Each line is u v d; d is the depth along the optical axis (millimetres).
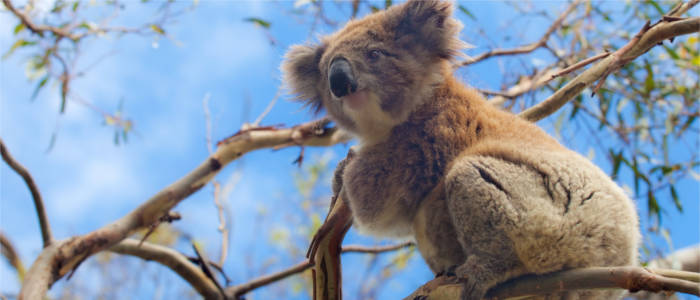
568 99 4355
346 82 4383
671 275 3217
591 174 3518
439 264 3822
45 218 4840
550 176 3447
